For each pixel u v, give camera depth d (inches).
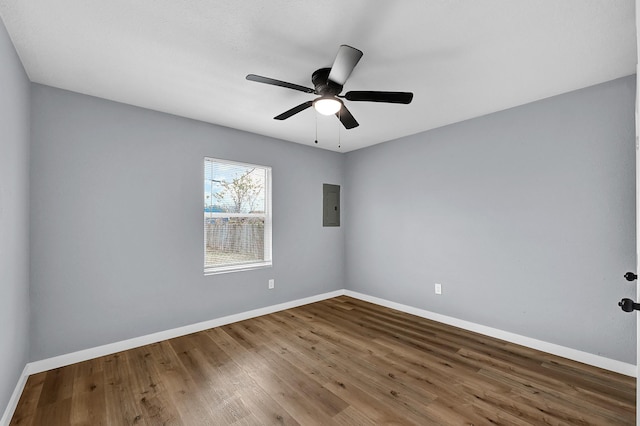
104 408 73.0
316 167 170.7
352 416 69.8
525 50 75.3
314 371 90.7
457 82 92.1
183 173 120.5
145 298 110.6
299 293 161.8
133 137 108.6
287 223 156.9
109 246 103.0
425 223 141.3
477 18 63.4
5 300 67.2
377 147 164.2
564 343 99.7
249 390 80.7
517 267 110.6
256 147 144.3
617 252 90.0
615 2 58.5
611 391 79.5
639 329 42.3
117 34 68.8
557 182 101.3
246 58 79.2
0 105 62.6
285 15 62.7
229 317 133.6
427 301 140.4
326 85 77.0
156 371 90.6
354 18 63.6
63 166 94.8
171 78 89.6
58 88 94.5
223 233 135.3
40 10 60.3
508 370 91.0
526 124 108.5
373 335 119.3
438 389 80.9
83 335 97.7
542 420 68.3
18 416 69.8
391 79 90.3
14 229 74.0
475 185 122.9
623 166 89.0
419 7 60.2
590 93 94.8
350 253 180.9
